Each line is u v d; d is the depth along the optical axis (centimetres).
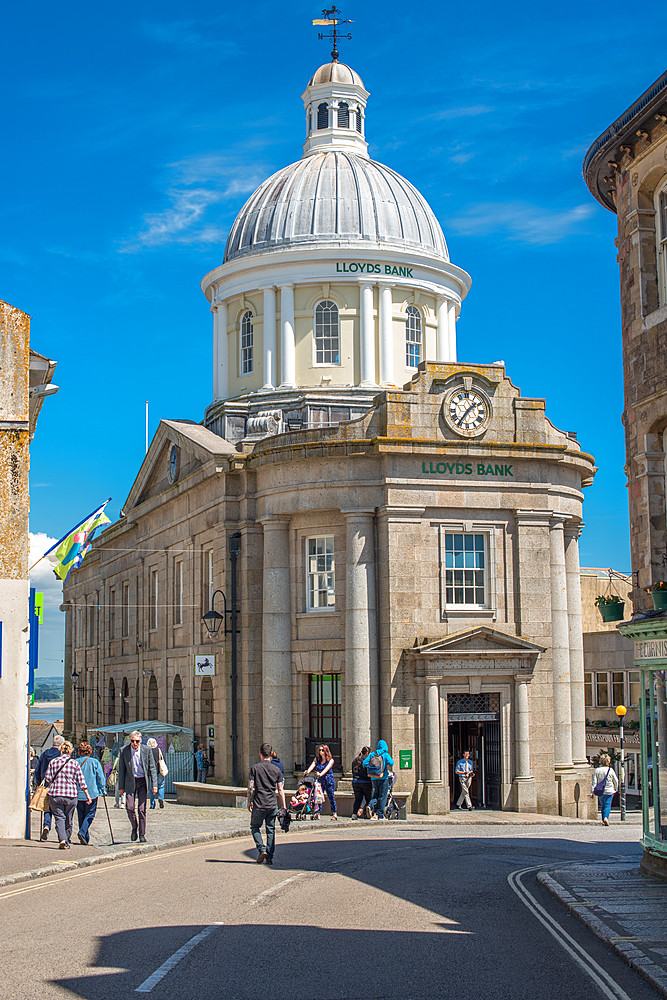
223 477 3672
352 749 3253
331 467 3388
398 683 3253
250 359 4556
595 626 5031
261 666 3531
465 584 3400
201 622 3975
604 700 4716
